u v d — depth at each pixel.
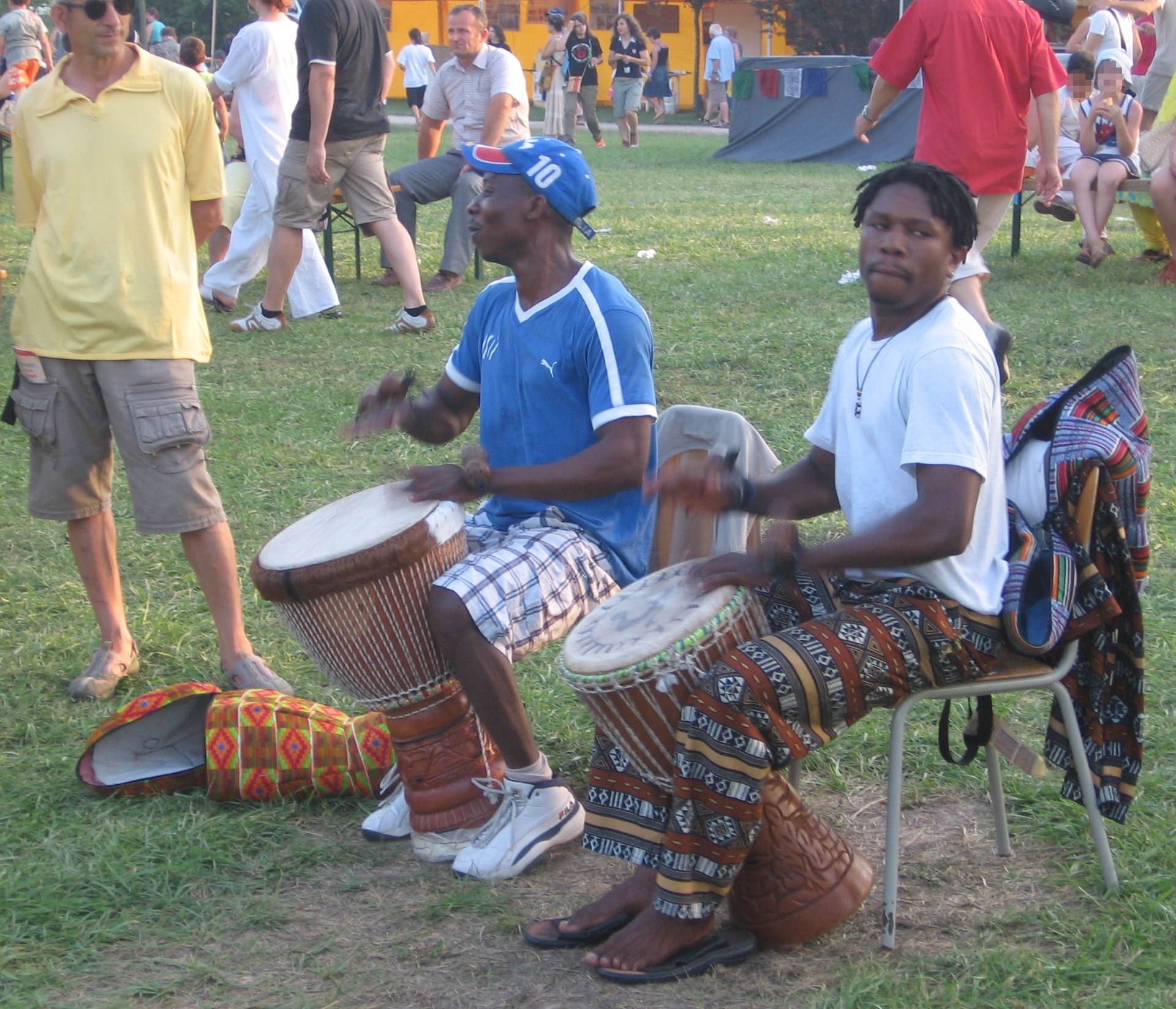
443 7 38.47
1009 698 4.16
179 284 4.05
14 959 3.00
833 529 3.09
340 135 8.45
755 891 2.93
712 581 2.91
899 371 2.83
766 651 2.73
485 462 3.25
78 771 3.68
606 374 3.24
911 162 2.87
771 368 7.62
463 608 3.14
